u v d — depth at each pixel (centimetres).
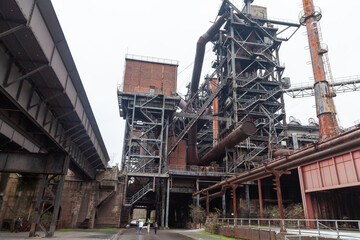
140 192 4641
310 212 2781
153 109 4962
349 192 2916
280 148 4772
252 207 4306
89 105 2092
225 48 6009
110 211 3784
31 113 1509
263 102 5269
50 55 1308
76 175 3547
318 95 4166
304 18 4725
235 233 2119
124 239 2112
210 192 4925
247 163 4534
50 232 1958
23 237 1922
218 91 5284
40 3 1120
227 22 5869
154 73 5303
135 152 6300
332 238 1322
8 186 3091
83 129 2228
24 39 1135
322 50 4300
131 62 5300
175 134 5597
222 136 5606
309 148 1733
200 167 4912
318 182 2717
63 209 3503
